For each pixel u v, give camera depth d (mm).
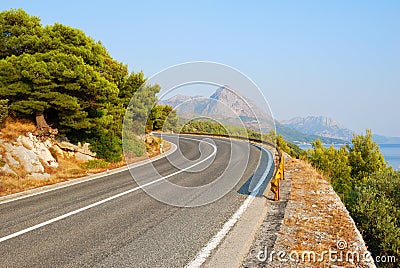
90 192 9047
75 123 15305
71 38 15859
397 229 8281
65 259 4266
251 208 6621
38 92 13992
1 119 13539
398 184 11812
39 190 9867
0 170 11250
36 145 14102
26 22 15672
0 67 13836
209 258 4203
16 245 4836
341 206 6758
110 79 18984
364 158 30266
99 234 5242
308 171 11750
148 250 4508
